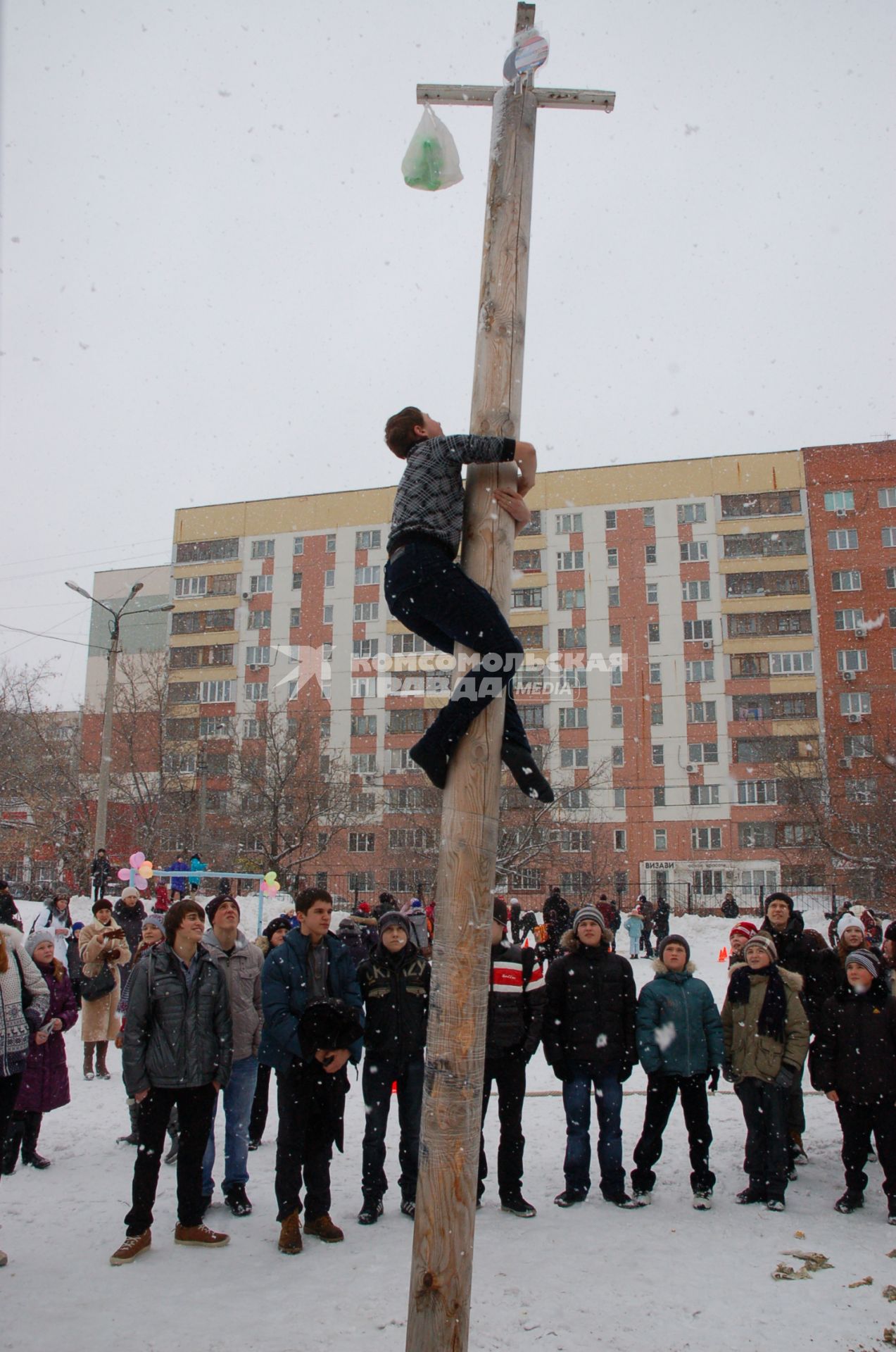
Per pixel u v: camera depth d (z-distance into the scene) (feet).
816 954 24.49
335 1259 17.49
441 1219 9.20
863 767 147.84
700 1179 21.12
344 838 170.60
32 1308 15.35
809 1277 16.74
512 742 10.69
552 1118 29.50
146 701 157.89
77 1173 23.36
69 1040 47.11
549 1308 15.49
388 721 180.45
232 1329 14.48
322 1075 18.93
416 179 12.82
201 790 153.07
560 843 152.25
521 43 12.44
